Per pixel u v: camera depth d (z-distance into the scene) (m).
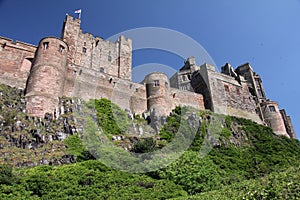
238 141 31.14
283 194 6.50
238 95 43.81
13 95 24.25
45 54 27.20
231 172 21.28
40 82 25.09
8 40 29.81
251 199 7.25
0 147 17.56
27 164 16.47
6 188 11.33
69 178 13.56
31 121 21.47
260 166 24.27
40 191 11.79
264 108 45.81
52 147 19.22
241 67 52.38
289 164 25.61
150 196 12.20
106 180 13.98
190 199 10.68
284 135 41.81
